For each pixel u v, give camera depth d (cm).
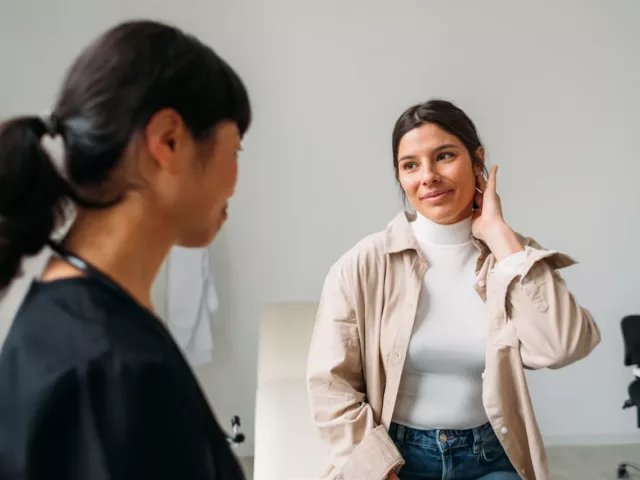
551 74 283
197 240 60
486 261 124
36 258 54
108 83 50
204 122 54
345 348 123
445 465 119
